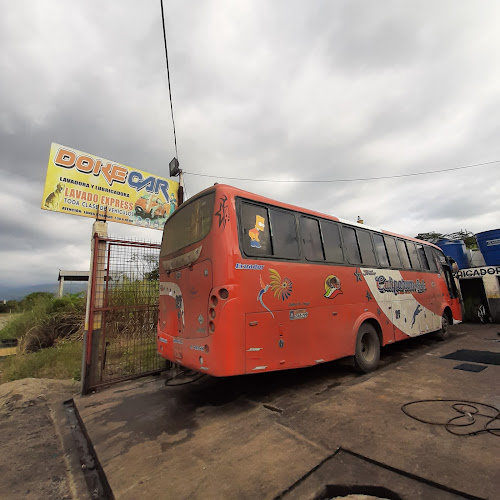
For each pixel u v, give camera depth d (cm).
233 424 362
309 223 513
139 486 253
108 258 569
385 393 425
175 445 320
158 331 519
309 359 449
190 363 404
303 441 304
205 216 419
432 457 256
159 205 714
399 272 718
